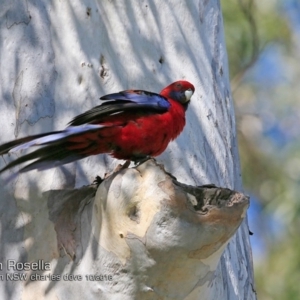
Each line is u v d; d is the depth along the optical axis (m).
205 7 11.81
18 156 9.59
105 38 10.51
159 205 8.05
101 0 10.73
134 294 8.44
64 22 10.26
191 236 8.05
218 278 9.70
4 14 10.18
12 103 9.87
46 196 9.27
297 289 18.52
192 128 10.91
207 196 8.26
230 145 11.69
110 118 9.47
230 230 8.14
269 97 21.70
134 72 10.67
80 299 8.65
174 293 8.46
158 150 9.91
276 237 19.91
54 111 9.88
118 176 8.27
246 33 19.48
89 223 8.70
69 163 9.47
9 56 10.03
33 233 9.23
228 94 12.02
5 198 9.46
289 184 20.44
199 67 11.38
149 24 11.05
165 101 9.97
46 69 10.02
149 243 8.14
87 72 10.15
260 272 19.20
